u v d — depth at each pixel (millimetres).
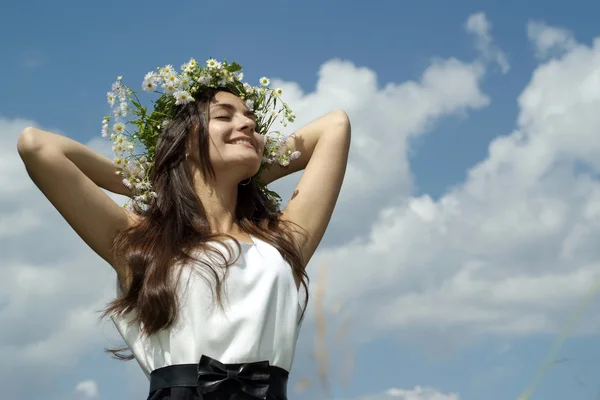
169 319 2508
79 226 2705
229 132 2895
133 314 2641
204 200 2877
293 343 2652
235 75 3131
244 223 2924
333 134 3277
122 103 3008
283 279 2682
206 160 2846
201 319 2502
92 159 2898
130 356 2814
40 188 2709
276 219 3012
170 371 2482
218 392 2434
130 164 2977
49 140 2717
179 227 2725
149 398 2527
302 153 3318
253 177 3090
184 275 2564
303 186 3125
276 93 3252
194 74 3008
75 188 2678
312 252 3039
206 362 2438
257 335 2518
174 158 2895
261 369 2482
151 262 2611
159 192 2854
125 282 2721
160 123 3000
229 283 2572
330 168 3182
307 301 2873
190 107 2945
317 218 3070
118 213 2762
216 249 2637
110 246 2738
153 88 2990
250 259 2680
